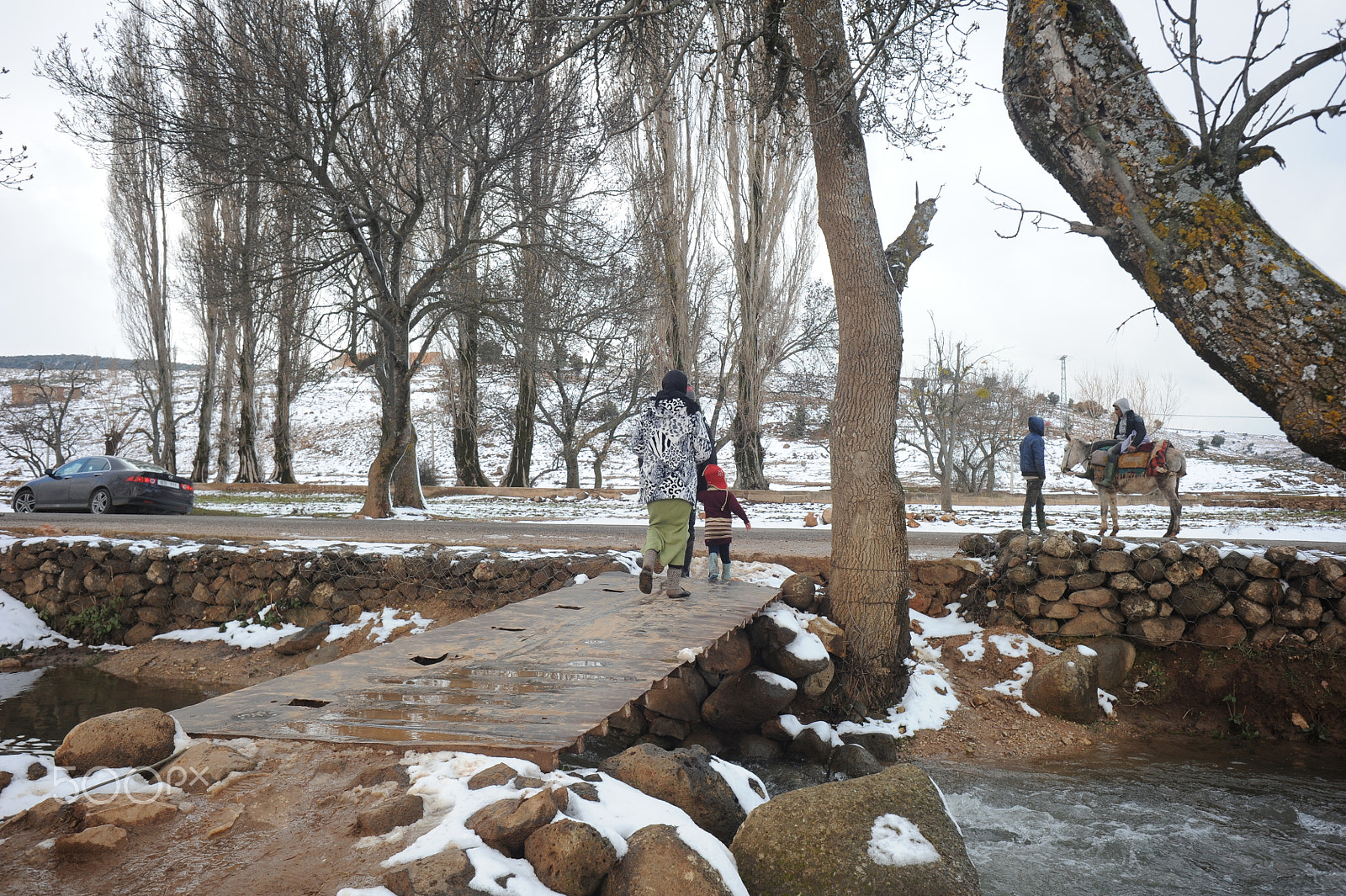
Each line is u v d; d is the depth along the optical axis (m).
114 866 2.32
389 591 9.88
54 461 51.84
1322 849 4.86
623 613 6.39
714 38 6.94
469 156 15.18
